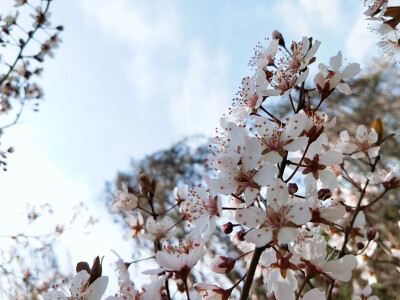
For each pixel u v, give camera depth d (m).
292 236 0.12
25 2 0.33
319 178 0.15
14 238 0.44
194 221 0.15
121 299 0.12
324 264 0.13
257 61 0.17
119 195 0.25
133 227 0.25
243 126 0.15
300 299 0.13
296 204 0.13
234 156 0.14
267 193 0.13
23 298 0.48
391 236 0.43
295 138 0.14
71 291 0.13
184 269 0.13
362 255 0.33
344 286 0.35
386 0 0.19
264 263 0.15
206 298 0.14
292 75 0.16
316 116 0.15
